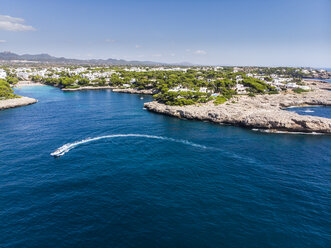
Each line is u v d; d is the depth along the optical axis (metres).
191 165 62.62
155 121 114.00
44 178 54.56
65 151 71.94
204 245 34.66
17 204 44.22
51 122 108.56
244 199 46.62
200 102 143.75
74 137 85.88
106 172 57.97
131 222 39.56
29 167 60.44
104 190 49.59
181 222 39.69
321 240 35.78
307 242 35.34
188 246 34.44
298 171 59.72
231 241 35.47
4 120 112.38
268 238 36.12
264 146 78.88
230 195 48.06
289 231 37.62
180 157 68.31
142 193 48.59
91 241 35.28
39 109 141.50
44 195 47.38
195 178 55.38
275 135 92.25
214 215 41.56
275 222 39.81
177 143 80.88
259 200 46.34
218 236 36.47
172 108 128.38
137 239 35.78
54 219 40.12
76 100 177.50
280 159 67.56
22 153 70.00
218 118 111.06
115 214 41.66
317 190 50.38
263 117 101.25
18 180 53.47
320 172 59.25
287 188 51.09
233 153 72.00
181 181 53.84
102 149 74.06
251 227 38.53
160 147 76.62
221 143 81.56
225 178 55.53
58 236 36.22
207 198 46.94
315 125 94.12
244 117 107.00
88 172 57.91
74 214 41.53
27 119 114.69
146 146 77.44
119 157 67.75
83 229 37.81
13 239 35.41
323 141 84.81
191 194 48.38
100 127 100.38
